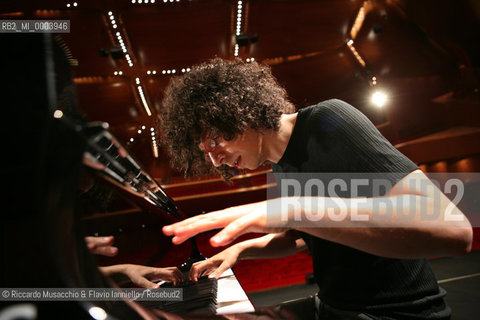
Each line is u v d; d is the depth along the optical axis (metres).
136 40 6.60
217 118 0.82
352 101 8.13
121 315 0.41
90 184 0.42
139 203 0.74
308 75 8.12
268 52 7.61
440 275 1.27
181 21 6.44
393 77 8.04
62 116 0.29
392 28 7.70
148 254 0.79
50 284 0.31
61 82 0.31
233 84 0.83
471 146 5.77
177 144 0.92
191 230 0.50
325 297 0.89
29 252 0.30
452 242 0.58
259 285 2.83
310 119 0.84
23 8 5.50
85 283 0.34
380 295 0.81
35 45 0.30
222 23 6.70
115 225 0.56
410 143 5.96
